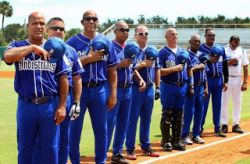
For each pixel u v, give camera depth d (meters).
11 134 10.47
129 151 8.12
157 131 11.19
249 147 9.27
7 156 8.26
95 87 6.96
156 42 51.81
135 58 7.90
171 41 8.80
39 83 5.37
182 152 8.76
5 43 66.88
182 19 60.25
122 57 7.64
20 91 5.43
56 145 5.57
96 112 7.06
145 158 8.20
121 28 7.69
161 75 8.70
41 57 5.36
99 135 7.12
